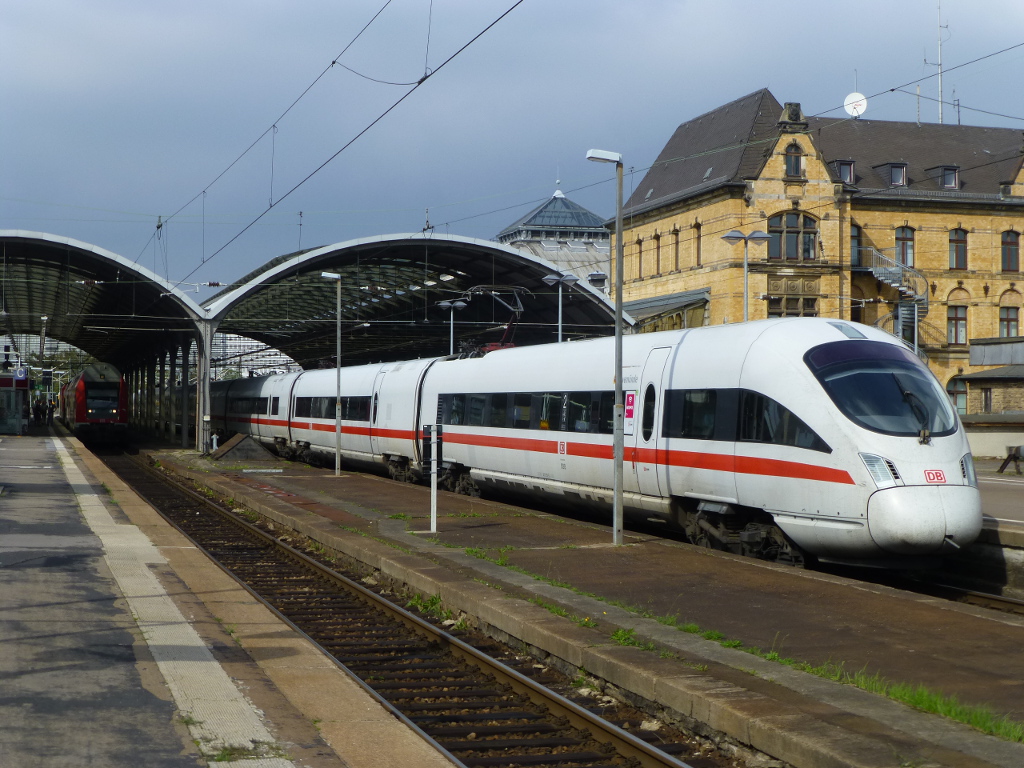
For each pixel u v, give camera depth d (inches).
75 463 1440.7
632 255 2332.7
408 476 1241.4
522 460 907.4
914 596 458.6
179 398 2581.2
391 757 266.4
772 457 587.2
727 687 301.7
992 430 1502.2
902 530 516.7
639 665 329.4
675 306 2028.8
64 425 3427.7
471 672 393.4
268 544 779.4
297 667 359.9
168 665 341.1
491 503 938.7
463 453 1040.8
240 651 373.7
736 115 2177.7
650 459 704.4
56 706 288.5
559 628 389.1
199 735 270.1
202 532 856.3
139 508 881.5
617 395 637.9
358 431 1382.9
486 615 438.9
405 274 2199.8
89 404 2241.6
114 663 339.6
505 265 1935.3
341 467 1630.2
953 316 2156.7
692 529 677.3
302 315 2613.2
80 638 372.2
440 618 481.7
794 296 2009.1
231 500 1091.9
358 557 634.2
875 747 245.3
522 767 286.4
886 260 2082.9
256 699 308.5
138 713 285.9
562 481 850.1
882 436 539.2
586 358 819.4
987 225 2162.9
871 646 364.8
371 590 566.6
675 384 687.1
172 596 464.8
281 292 2271.2
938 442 542.0
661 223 2217.0
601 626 392.8
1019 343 1520.7
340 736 281.7
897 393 558.3
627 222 2343.8
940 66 2447.1
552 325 2154.3
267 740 270.4
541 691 343.0
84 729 269.4
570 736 313.0
